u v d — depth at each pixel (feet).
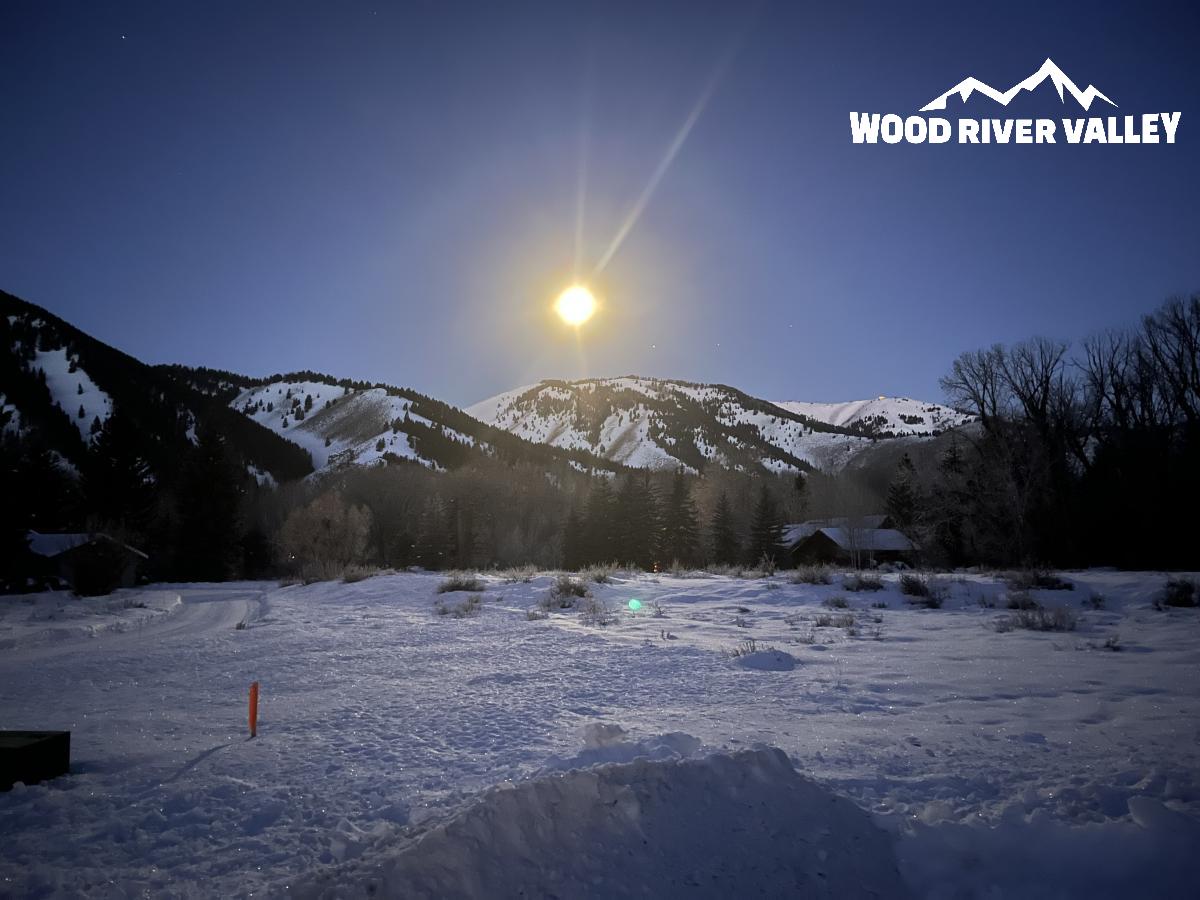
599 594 74.69
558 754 18.34
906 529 150.10
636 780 13.60
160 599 109.09
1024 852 12.57
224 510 187.42
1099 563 112.06
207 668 40.32
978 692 26.27
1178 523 103.04
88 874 13.15
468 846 11.69
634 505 245.86
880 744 19.02
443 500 314.55
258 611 87.51
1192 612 51.78
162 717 27.04
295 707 28.04
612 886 11.44
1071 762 16.93
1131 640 40.14
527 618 59.31
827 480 319.06
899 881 12.23
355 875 11.43
